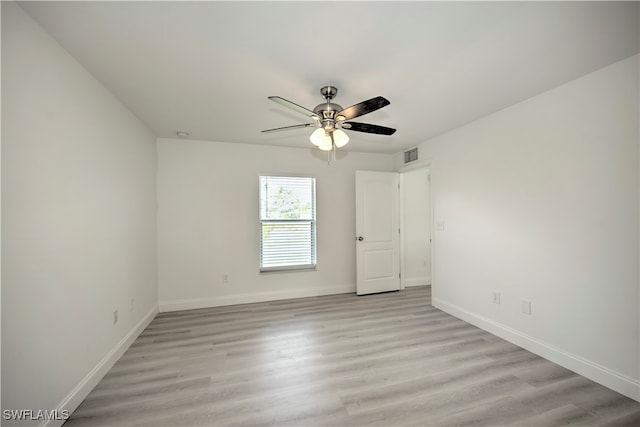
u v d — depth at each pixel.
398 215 4.64
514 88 2.29
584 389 1.95
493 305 2.87
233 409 1.75
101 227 2.11
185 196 3.73
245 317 3.39
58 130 1.63
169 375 2.13
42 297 1.48
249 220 3.99
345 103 2.55
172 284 3.67
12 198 1.30
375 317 3.37
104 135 2.18
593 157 2.04
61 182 1.65
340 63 1.91
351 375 2.12
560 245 2.25
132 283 2.72
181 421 1.66
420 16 1.45
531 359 2.36
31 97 1.42
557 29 1.55
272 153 4.11
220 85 2.21
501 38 1.64
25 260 1.37
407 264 4.90
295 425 1.62
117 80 2.10
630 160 1.85
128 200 2.64
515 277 2.63
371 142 3.99
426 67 1.96
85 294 1.89
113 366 2.26
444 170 3.53
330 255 4.41
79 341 1.81
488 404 1.79
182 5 1.36
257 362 2.32
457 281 3.35
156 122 3.06
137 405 1.79
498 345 2.62
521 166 2.56
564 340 2.23
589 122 2.06
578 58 1.86
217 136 3.61
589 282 2.07
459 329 3.00
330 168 4.41
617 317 1.92
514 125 2.62
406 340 2.73
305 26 1.52
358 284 4.34
